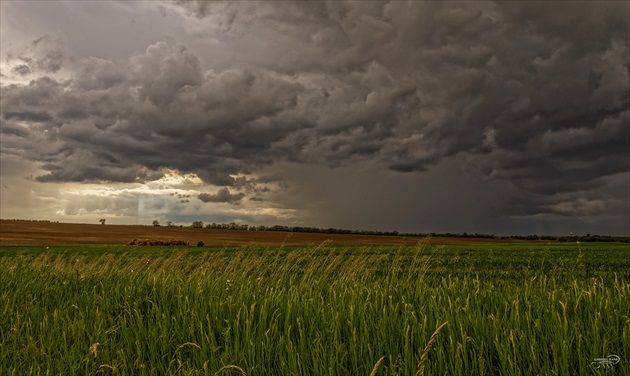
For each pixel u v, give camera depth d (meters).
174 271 10.11
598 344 3.72
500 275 14.04
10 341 5.03
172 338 4.75
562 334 3.90
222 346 4.42
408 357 3.62
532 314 4.89
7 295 7.61
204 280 8.45
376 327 4.44
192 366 3.99
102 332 4.98
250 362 3.88
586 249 41.22
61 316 5.79
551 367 3.63
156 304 6.18
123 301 6.81
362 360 3.76
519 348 3.91
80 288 8.40
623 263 21.42
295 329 4.75
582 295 5.30
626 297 5.29
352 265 9.04
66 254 27.73
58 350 4.62
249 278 8.66
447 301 5.54
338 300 5.99
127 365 4.14
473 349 3.80
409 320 4.59
